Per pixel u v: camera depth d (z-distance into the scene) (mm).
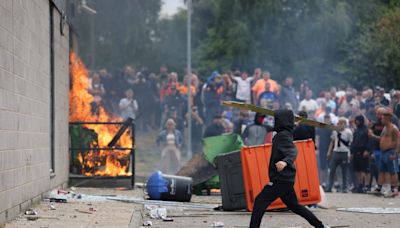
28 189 22703
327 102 44625
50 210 22984
